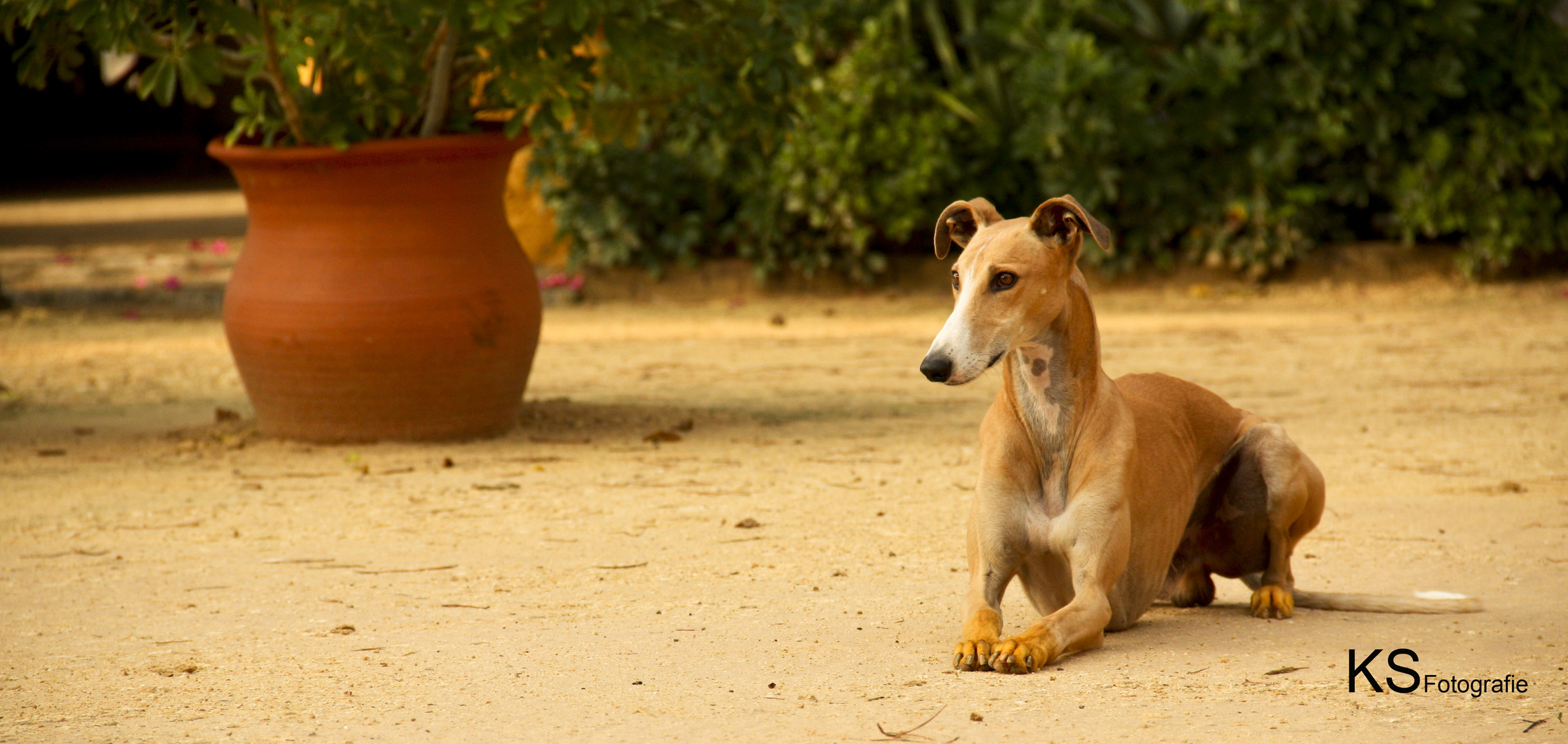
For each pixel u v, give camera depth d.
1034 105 15.39
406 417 8.57
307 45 7.74
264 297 8.40
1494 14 15.15
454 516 6.88
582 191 15.43
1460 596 5.13
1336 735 3.62
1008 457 4.70
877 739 3.66
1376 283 15.61
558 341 13.27
